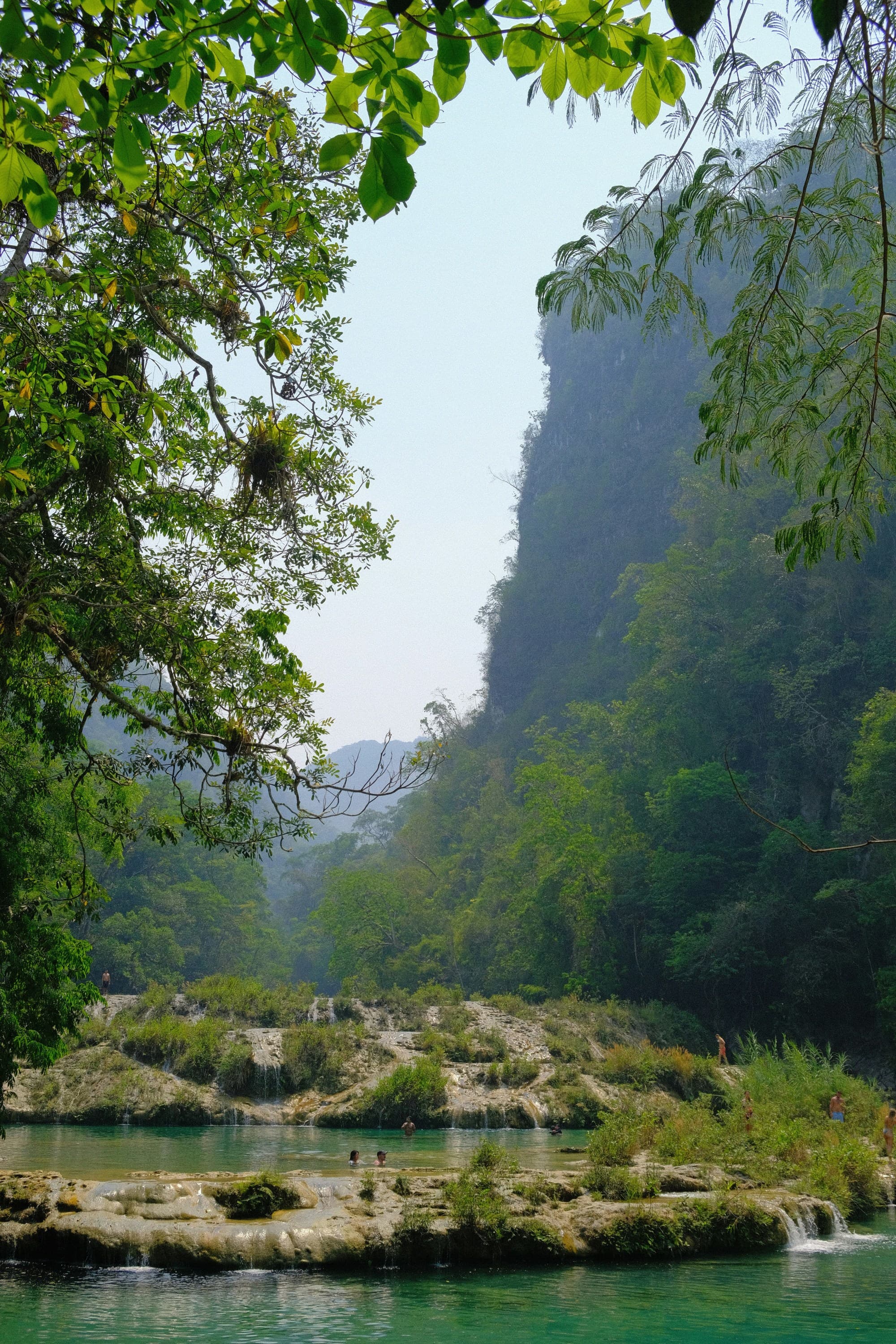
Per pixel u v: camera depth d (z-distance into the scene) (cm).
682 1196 1645
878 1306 1179
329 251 1152
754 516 6638
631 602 11300
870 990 4638
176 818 1341
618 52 360
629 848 5631
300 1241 1366
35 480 1105
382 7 342
